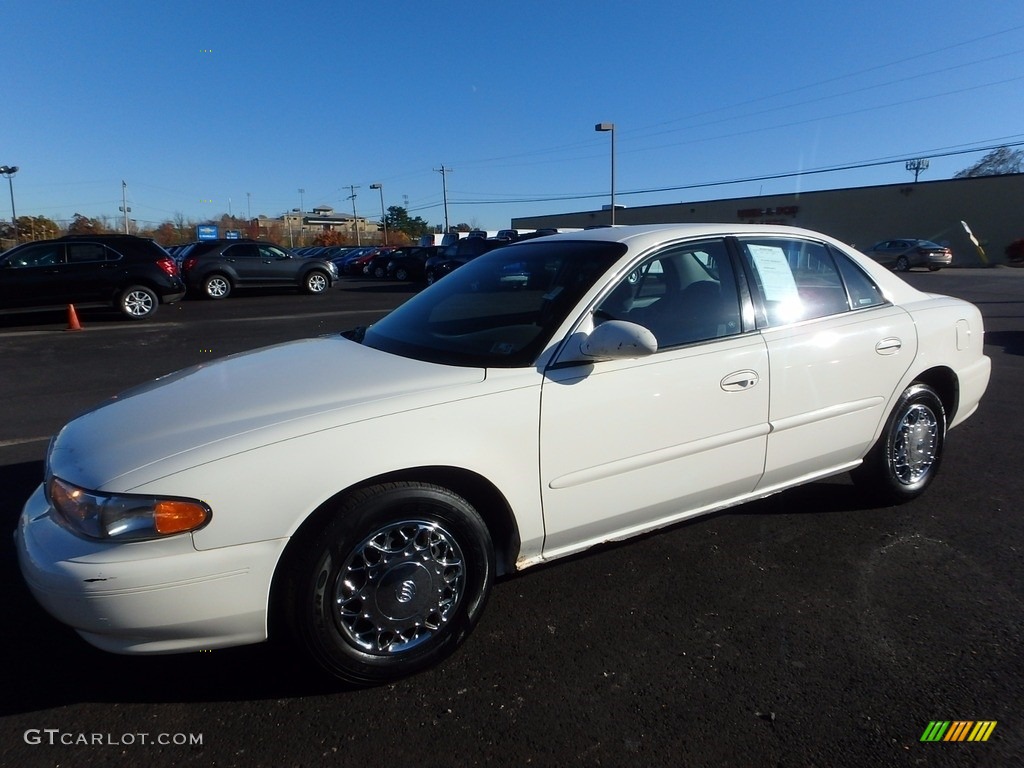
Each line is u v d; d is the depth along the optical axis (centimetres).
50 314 1512
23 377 815
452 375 267
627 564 340
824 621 290
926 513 392
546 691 250
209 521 218
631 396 284
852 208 4541
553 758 219
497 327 300
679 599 309
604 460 282
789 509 401
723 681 254
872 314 367
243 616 227
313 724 234
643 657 268
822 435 346
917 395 384
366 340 331
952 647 271
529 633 285
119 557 215
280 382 273
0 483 458
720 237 332
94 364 902
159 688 254
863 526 377
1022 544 354
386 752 221
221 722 236
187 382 291
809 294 351
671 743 224
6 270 1299
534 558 284
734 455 317
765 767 214
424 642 257
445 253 2484
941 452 408
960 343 403
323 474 229
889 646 272
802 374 332
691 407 299
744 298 326
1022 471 455
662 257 313
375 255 3278
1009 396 656
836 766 214
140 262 1403
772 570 333
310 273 2083
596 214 6394
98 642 224
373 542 242
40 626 293
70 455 245
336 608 237
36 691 252
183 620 220
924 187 4194
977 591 311
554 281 308
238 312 1558
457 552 260
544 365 273
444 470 251
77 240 1362
